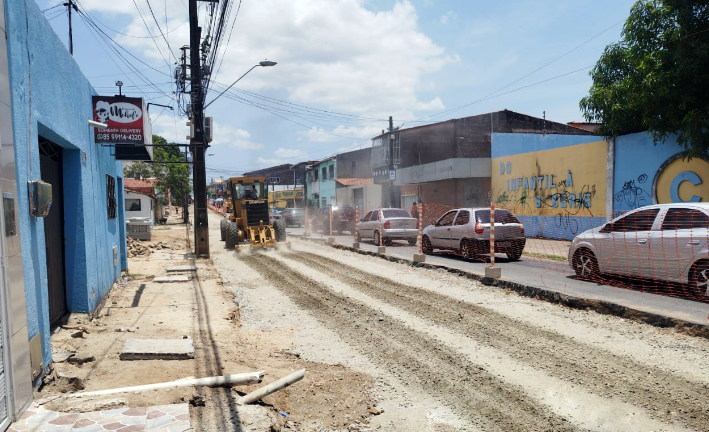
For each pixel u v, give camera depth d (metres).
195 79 18.31
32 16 5.28
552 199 21.73
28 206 4.73
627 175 17.47
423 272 12.70
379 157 38.09
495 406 4.92
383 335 7.46
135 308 9.25
